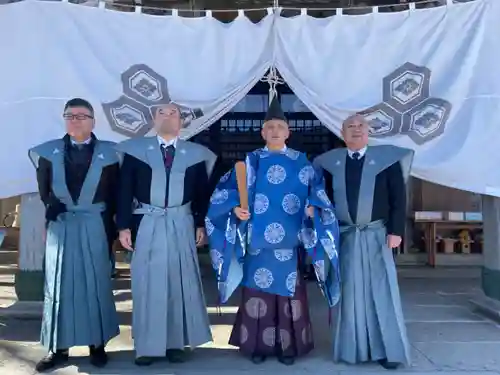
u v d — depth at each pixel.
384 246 3.30
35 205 4.39
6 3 4.23
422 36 4.19
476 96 4.11
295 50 4.19
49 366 3.23
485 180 4.04
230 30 4.23
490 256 4.65
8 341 3.77
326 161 3.40
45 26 4.11
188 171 3.29
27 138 4.04
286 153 3.33
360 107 4.13
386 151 3.32
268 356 3.44
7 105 4.06
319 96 4.14
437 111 4.11
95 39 4.16
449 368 3.27
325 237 3.17
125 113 4.13
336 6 6.72
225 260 3.20
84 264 3.21
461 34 4.17
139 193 3.26
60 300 3.17
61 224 3.22
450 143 4.09
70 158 3.22
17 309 4.30
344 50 4.19
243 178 3.23
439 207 7.57
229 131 7.21
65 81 4.10
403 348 3.24
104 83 4.13
